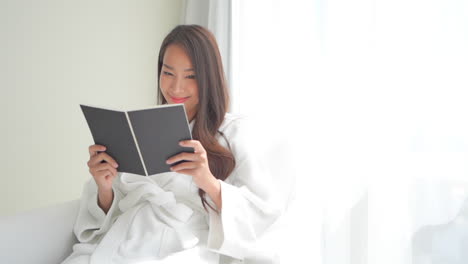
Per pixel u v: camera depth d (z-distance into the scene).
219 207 1.42
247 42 2.16
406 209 1.63
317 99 1.89
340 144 1.80
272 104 2.06
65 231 1.48
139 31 2.61
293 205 1.53
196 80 1.56
